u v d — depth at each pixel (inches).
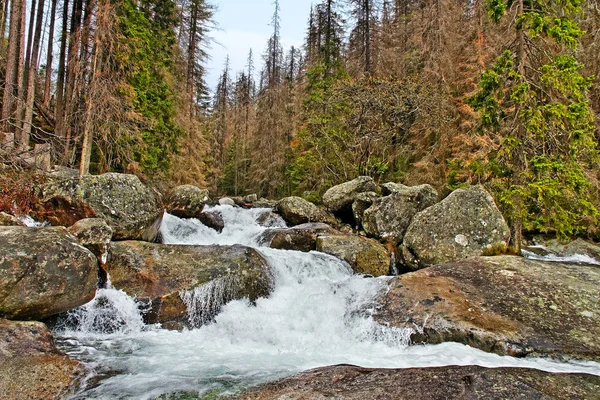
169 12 822.5
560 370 171.3
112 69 551.2
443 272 275.6
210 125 1790.1
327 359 197.3
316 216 530.3
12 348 166.9
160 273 258.1
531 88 380.2
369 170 740.7
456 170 574.6
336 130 822.5
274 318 253.0
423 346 207.3
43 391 148.3
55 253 209.9
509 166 382.9
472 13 825.5
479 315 216.5
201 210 475.8
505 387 136.1
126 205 317.1
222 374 173.9
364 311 242.4
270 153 1269.7
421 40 784.9
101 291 238.7
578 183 340.5
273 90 1339.8
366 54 1015.0
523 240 506.0
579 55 523.2
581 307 223.0
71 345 203.6
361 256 360.2
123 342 215.8
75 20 655.1
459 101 703.7
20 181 319.9
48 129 735.7
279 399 140.2
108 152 588.4
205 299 252.7
